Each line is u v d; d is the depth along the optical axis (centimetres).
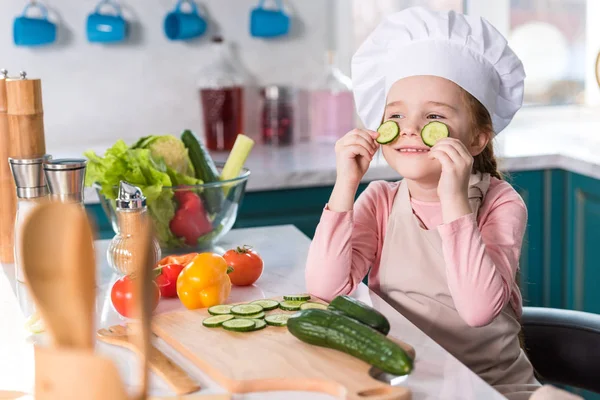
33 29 286
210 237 185
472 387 107
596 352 160
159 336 127
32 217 72
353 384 104
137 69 317
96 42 309
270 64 330
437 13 156
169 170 182
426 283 156
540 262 285
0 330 132
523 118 337
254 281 156
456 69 154
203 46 321
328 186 275
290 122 320
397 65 158
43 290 74
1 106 165
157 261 153
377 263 167
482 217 158
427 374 112
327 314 116
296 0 329
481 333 153
